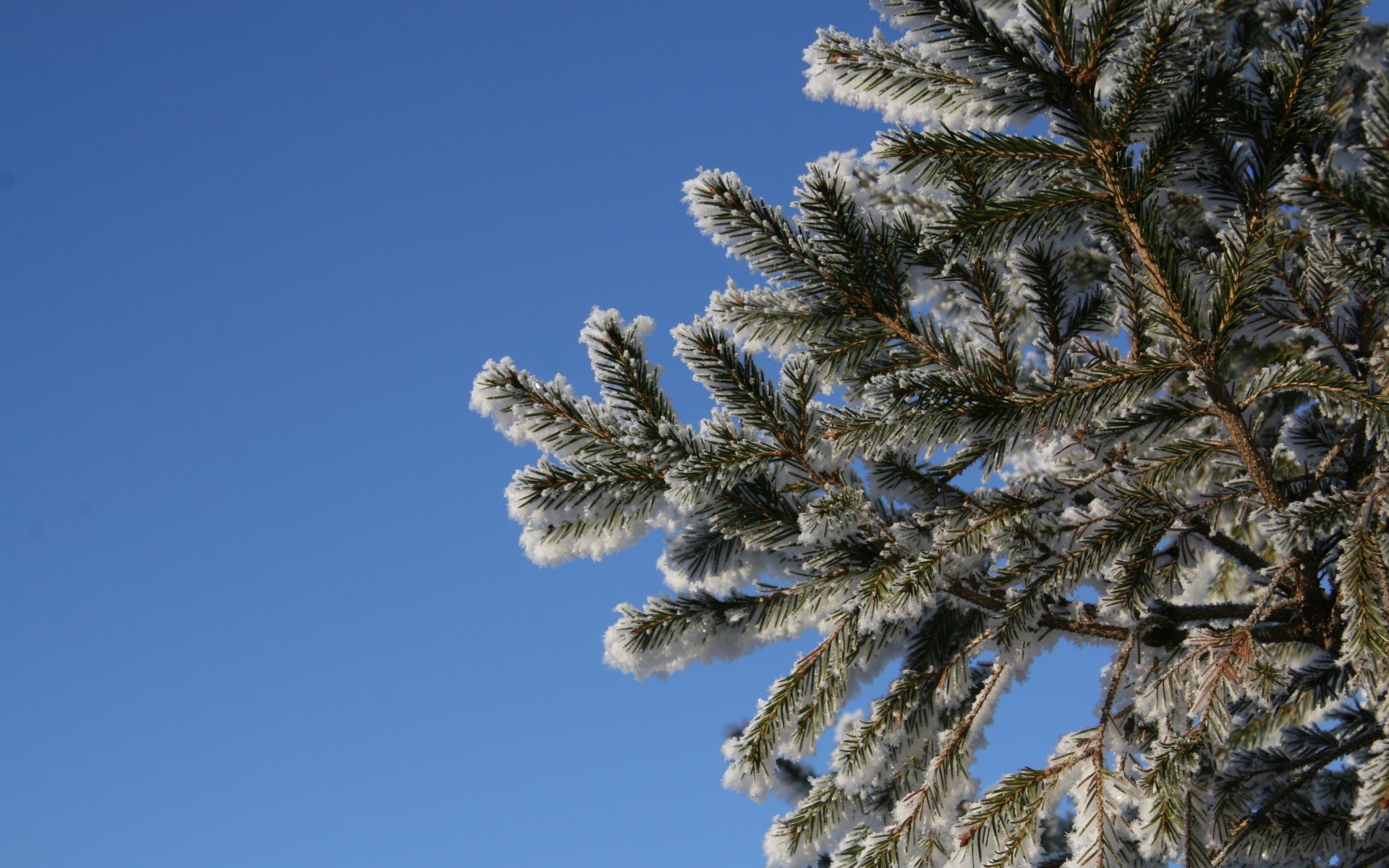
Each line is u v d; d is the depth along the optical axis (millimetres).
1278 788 3143
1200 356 2521
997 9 2729
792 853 2812
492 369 2631
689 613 2775
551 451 2650
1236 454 2764
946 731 2871
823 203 2619
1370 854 3014
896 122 2531
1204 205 2910
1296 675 3395
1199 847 2467
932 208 3850
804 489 2664
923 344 2709
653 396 2635
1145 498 2709
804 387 2584
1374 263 2424
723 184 2643
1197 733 2371
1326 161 2561
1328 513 2377
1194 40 2355
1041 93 2330
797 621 2834
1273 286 2727
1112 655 2918
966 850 2455
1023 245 2572
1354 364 2705
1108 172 2348
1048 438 2951
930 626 3035
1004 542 2623
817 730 2734
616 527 2695
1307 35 2529
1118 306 2635
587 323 2670
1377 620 2256
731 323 2781
